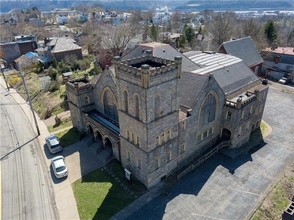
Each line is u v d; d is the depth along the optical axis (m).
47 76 92.44
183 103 47.03
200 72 54.97
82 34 149.00
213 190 43.38
